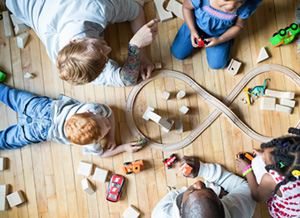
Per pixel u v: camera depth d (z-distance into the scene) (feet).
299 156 3.33
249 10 3.79
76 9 4.23
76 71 3.90
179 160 5.23
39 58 5.48
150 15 5.35
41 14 4.40
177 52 5.05
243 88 5.16
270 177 4.05
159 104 5.27
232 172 5.15
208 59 5.00
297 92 5.07
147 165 5.28
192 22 4.33
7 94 5.26
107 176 5.31
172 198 4.63
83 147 5.11
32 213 5.44
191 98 5.23
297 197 3.94
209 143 5.22
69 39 4.25
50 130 4.81
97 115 4.52
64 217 5.41
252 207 4.29
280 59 5.12
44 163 5.44
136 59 4.56
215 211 3.21
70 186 5.40
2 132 5.25
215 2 3.72
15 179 5.47
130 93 5.29
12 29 5.47
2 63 5.50
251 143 5.14
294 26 4.76
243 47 5.19
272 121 5.14
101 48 4.11
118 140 5.33
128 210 5.18
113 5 4.47
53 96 5.46
